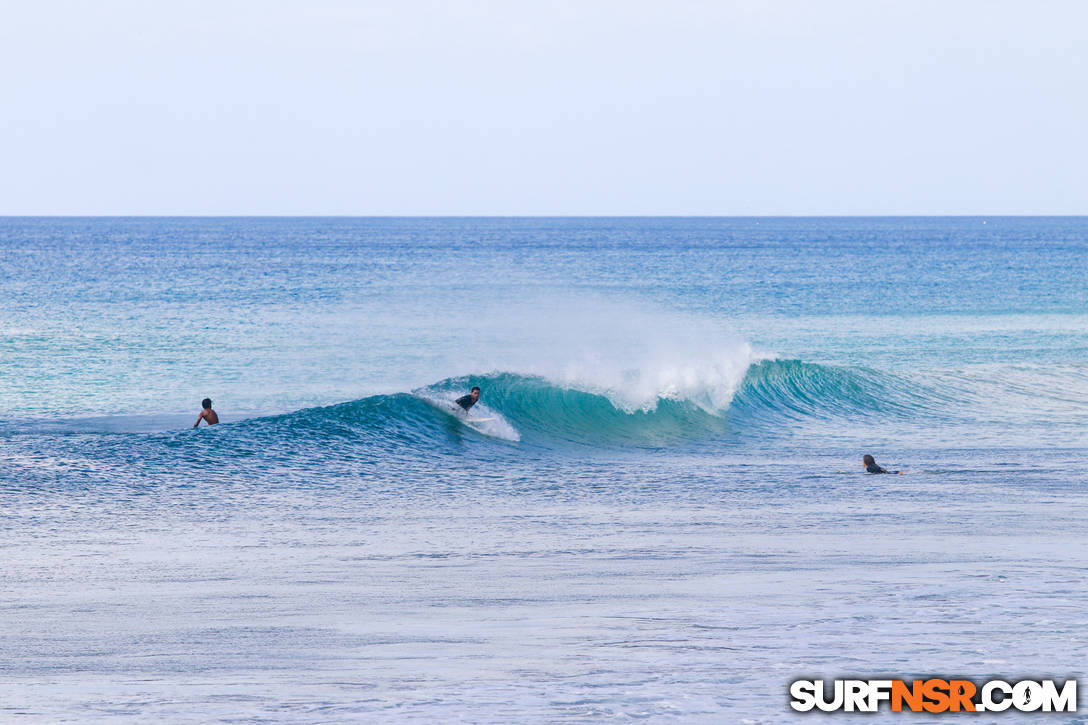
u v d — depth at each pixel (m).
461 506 60.88
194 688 25.89
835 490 66.75
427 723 22.67
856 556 45.00
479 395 91.31
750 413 107.19
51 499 58.47
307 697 24.88
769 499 63.34
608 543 49.03
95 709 24.05
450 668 27.48
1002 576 39.94
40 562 44.44
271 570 42.75
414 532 52.38
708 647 29.28
